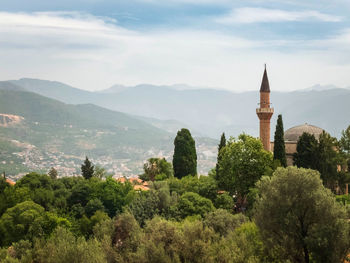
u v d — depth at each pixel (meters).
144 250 41.00
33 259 48.31
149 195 78.06
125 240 48.31
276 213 38.41
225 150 90.81
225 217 59.28
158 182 95.00
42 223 65.50
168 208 74.69
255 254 40.06
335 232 35.66
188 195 76.38
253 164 84.12
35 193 82.75
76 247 41.75
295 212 37.66
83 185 86.44
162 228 44.28
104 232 53.97
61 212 77.75
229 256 38.88
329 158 88.81
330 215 36.66
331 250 35.34
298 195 38.38
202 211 71.94
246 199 83.69
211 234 43.88
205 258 39.47
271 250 38.12
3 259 49.44
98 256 40.81
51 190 87.81
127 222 53.25
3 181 95.00
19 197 78.31
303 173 39.09
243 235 42.69
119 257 43.84
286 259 37.50
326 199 37.12
